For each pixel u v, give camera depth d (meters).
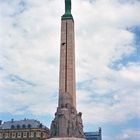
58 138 108.69
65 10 130.38
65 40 125.56
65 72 121.62
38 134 169.88
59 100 117.25
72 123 111.38
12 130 174.12
